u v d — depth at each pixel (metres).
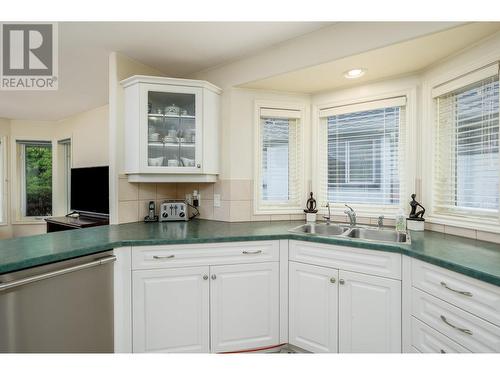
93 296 1.51
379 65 1.98
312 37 1.98
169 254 1.71
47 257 1.30
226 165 2.46
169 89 2.21
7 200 4.60
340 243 1.70
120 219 2.29
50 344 1.33
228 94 2.44
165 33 1.97
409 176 2.16
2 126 4.54
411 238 1.77
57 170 4.76
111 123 2.25
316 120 2.59
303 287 1.85
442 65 1.91
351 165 2.48
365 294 1.64
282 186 2.65
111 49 2.19
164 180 2.27
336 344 1.73
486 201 1.72
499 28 1.51
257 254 1.87
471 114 1.80
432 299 1.37
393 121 2.27
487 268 1.17
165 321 1.71
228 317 1.82
